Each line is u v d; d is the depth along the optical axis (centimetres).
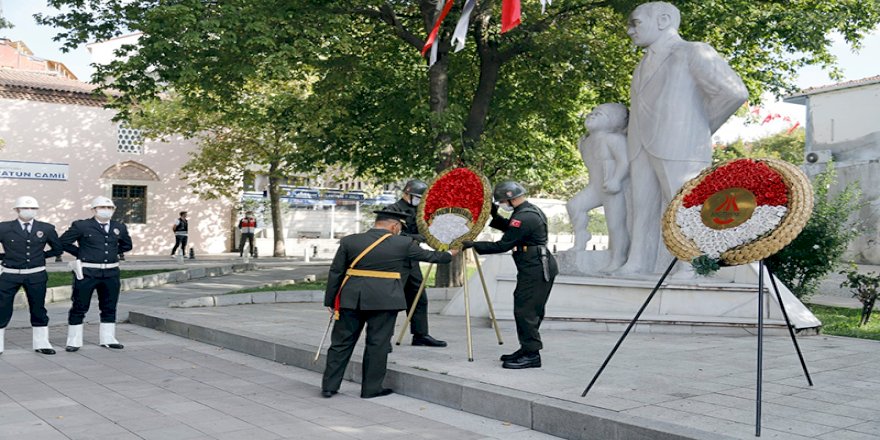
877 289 1280
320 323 1122
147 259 2975
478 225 806
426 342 898
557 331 1026
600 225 4219
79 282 984
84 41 1561
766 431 518
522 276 750
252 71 1491
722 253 585
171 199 3397
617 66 1802
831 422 544
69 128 3159
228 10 1432
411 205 952
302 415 643
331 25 1560
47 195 3111
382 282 714
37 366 873
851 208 1376
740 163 615
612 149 1200
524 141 2061
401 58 1986
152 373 831
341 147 1988
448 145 1700
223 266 2295
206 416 635
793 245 1334
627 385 666
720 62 1087
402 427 607
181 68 1486
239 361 915
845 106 2600
